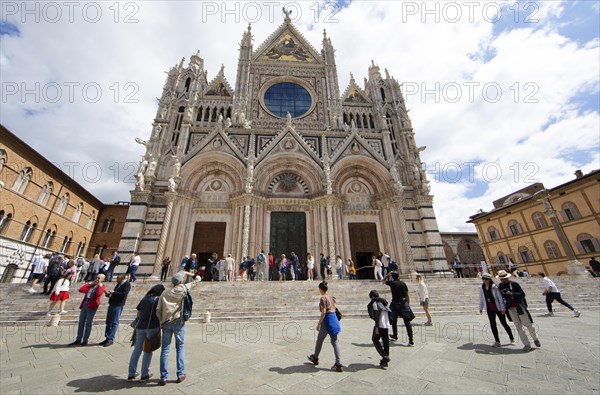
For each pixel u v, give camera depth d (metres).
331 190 25.55
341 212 26.66
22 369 6.29
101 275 9.02
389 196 27.20
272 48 38.47
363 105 35.50
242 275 20.36
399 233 25.69
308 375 5.78
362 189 28.91
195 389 5.17
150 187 24.97
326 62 37.88
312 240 25.30
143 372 5.53
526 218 40.97
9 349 7.96
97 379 5.69
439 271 24.20
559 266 36.72
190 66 34.06
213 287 15.82
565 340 8.50
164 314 5.58
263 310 13.41
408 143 31.42
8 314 12.45
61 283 12.34
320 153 29.44
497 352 7.37
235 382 5.45
